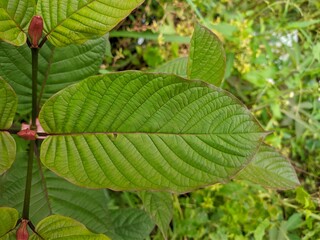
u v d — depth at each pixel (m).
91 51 0.25
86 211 0.26
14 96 0.18
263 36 0.45
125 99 0.17
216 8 0.43
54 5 0.17
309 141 0.46
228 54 0.43
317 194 0.42
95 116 0.18
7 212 0.19
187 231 0.39
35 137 0.19
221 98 0.17
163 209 0.29
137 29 0.39
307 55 0.47
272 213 0.41
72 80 0.25
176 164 0.18
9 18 0.17
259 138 0.18
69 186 0.26
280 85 0.47
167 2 0.40
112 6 0.17
